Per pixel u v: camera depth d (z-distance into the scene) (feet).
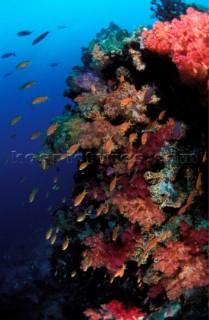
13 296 32.32
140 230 17.44
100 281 23.86
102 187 19.54
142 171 16.98
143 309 17.60
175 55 14.17
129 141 16.53
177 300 15.57
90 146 18.13
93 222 22.08
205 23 14.35
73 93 25.11
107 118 18.56
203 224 15.76
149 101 17.16
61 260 27.48
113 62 20.20
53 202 78.48
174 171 15.97
